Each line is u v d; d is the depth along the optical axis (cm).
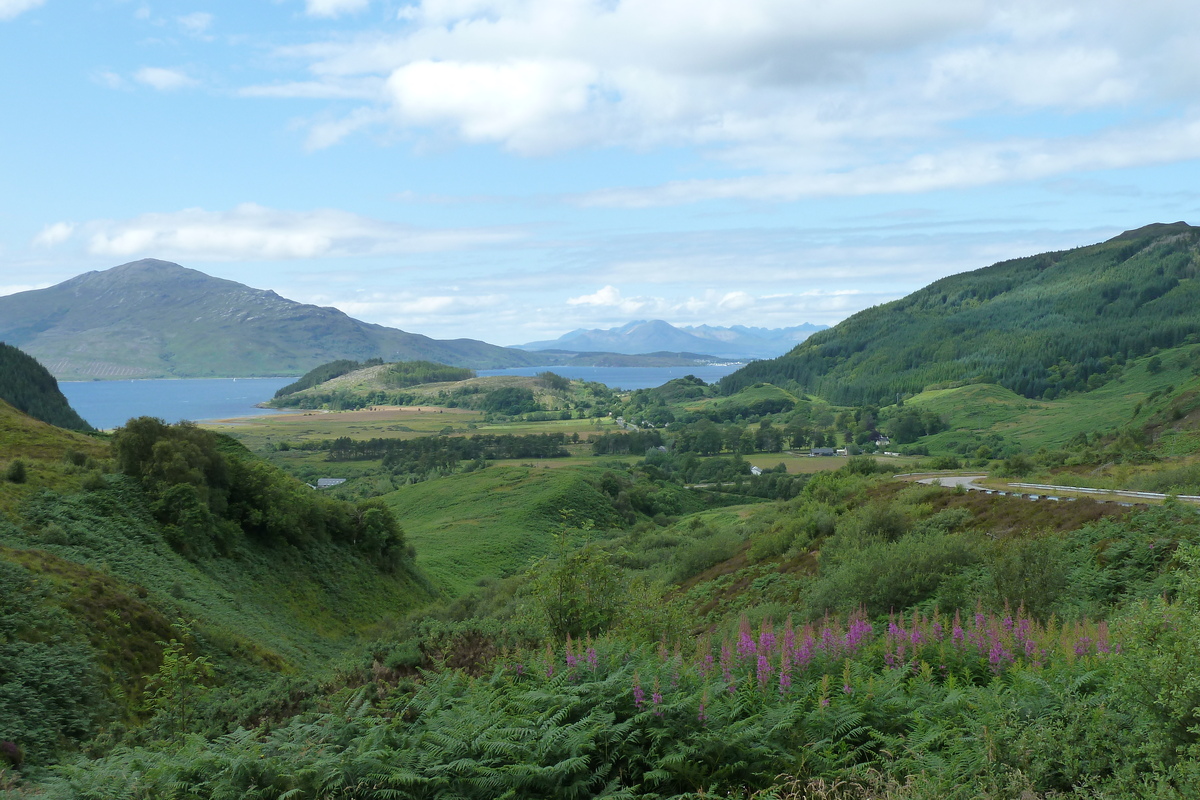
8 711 1967
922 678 909
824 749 730
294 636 4969
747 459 19262
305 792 695
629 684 815
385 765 698
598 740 729
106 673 2623
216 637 3522
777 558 3991
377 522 7244
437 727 780
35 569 3122
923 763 684
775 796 648
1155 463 5200
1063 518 2847
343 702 1046
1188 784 524
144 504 5322
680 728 742
